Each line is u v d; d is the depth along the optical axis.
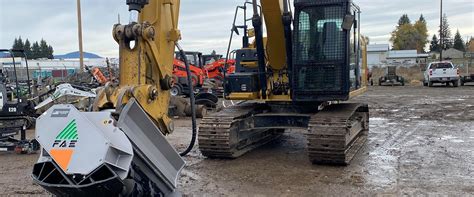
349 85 8.25
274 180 7.21
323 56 8.27
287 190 6.65
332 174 7.51
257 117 9.25
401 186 6.74
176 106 15.53
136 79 4.98
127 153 4.28
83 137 4.27
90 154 4.19
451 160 8.41
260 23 8.65
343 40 8.16
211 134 8.56
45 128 4.41
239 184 7.01
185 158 8.87
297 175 7.49
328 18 8.22
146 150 4.71
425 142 10.34
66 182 4.31
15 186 7.07
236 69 9.58
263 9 8.33
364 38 10.85
